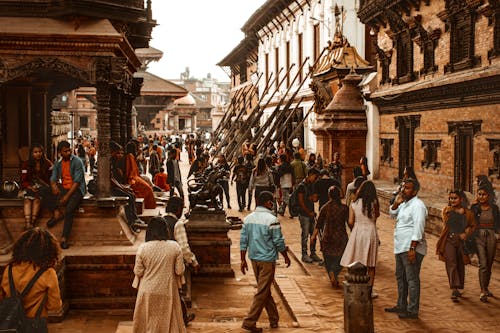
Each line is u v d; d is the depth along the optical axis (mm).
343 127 25703
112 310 9812
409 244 9242
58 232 10500
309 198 13359
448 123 18156
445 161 18578
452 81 16703
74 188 10359
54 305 5746
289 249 14758
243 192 21672
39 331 5566
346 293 8094
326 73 28219
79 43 10758
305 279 11773
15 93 16141
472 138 16531
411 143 21469
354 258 10219
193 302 10453
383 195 21078
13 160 16234
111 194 11484
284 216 20328
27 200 10438
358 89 26328
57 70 10805
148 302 7078
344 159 25797
